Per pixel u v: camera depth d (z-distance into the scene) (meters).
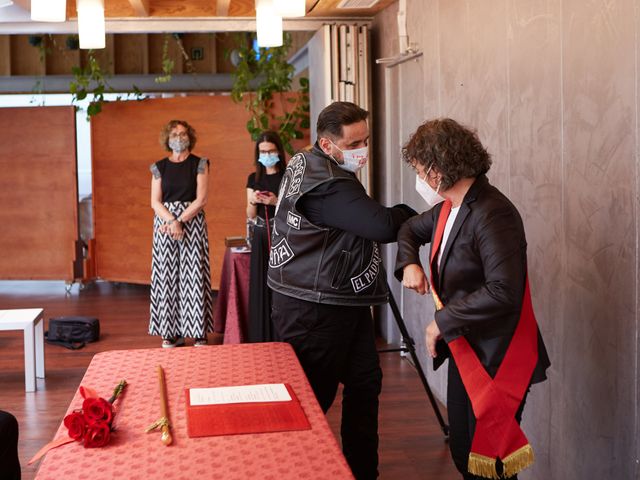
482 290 2.33
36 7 4.60
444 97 4.60
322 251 2.99
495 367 2.42
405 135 5.61
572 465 3.08
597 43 2.74
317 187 2.91
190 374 2.49
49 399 5.04
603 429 2.80
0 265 9.09
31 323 5.16
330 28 6.54
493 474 2.42
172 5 6.49
